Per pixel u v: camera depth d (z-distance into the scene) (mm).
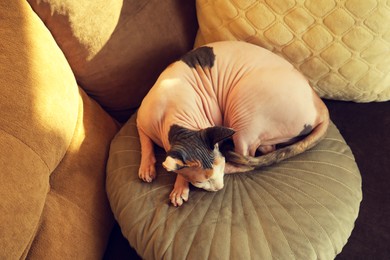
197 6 1222
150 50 1213
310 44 1138
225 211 1002
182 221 987
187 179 980
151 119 1093
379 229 1072
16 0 989
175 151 913
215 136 928
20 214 820
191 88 1123
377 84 1196
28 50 956
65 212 988
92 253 1025
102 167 1131
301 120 1070
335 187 1043
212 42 1233
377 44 1113
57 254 934
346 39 1113
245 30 1162
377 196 1127
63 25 1062
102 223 1086
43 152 913
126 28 1157
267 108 1072
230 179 1086
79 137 1085
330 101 1297
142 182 1059
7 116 870
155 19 1198
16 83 908
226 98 1144
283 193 1028
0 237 774
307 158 1096
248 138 1098
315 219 983
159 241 963
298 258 933
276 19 1126
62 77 1021
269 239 949
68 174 1033
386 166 1175
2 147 835
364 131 1237
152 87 1151
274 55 1139
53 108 961
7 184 813
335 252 981
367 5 1064
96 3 1081
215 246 938
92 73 1164
